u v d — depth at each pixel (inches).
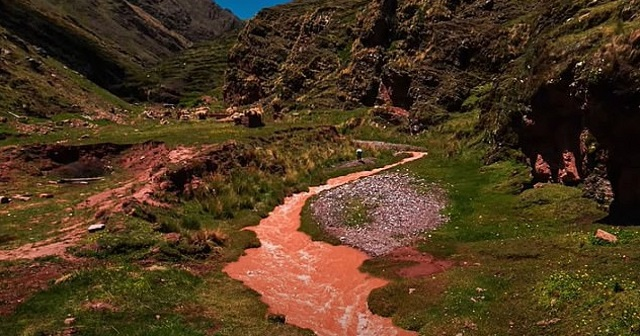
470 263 948.0
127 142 1802.4
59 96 2854.3
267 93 4261.8
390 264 997.8
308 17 4653.1
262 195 1513.3
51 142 1824.6
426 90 2987.2
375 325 794.2
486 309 756.6
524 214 1165.1
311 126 2217.0
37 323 706.8
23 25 4677.7
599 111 975.6
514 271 860.6
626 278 725.9
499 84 1971.0
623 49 933.2
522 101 1349.7
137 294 812.0
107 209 1168.2
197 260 1039.0
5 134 1927.9
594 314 653.3
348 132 2812.5
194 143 1726.1
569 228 1028.5
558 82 1130.7
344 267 1023.0
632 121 936.3
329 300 890.1
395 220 1223.5
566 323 661.9
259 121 2196.1
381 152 2150.6
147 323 729.0
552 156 1285.7
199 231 1161.4
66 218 1178.0
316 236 1202.6
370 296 871.1
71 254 956.0
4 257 943.7
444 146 2197.3
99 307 758.5
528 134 1346.0
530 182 1348.4
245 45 4736.7
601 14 1151.6
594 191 1096.2
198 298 846.5
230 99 4685.0
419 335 734.5
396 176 1642.5
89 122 2566.4
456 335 698.2
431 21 3430.1
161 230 1121.4
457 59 3100.4
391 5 3705.7
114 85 5472.4
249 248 1141.7
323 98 3503.9
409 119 2832.2
